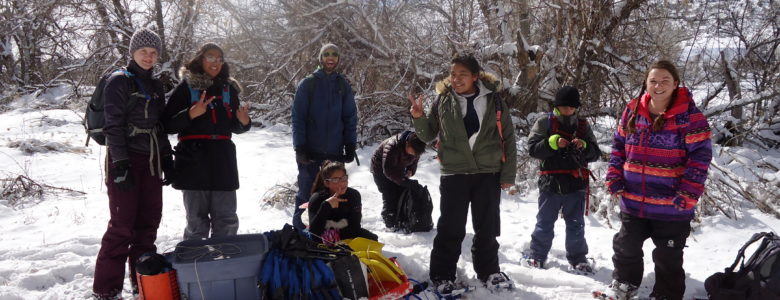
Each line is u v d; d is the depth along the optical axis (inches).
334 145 179.9
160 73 486.3
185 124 141.4
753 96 344.2
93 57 530.9
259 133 403.9
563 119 159.9
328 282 126.0
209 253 126.7
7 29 585.0
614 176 139.3
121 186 125.6
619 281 142.1
